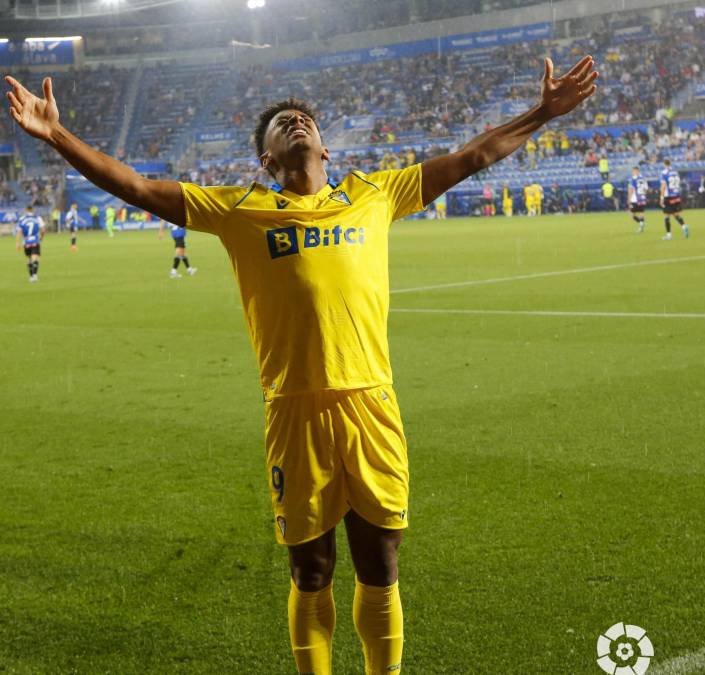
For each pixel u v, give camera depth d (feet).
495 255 76.13
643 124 162.30
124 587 14.21
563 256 72.13
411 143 180.75
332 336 10.12
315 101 199.93
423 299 49.29
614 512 16.47
